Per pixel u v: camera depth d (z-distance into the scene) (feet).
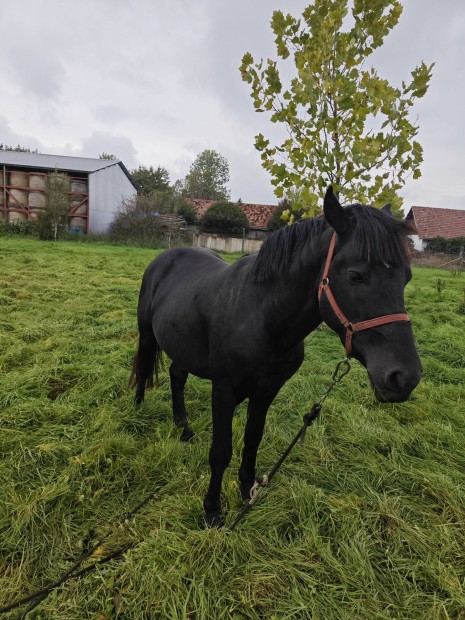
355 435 8.86
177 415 9.16
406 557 5.74
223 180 180.65
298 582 5.24
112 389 10.49
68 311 17.97
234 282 6.01
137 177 145.38
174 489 7.05
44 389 10.35
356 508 6.46
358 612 4.91
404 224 4.60
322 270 4.85
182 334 7.03
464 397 11.39
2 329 14.71
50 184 63.10
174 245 69.56
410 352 4.19
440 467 7.88
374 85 13.39
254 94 14.42
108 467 7.46
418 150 13.66
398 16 13.12
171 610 4.69
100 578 5.13
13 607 4.82
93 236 67.82
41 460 7.56
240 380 5.83
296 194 15.19
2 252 38.63
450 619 4.84
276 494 6.85
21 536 5.83
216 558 5.40
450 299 26.16
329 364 13.34
